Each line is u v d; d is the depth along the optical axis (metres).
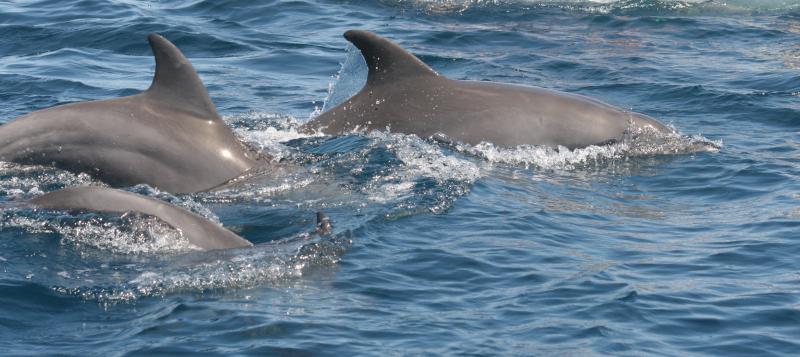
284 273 36.53
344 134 57.38
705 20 100.25
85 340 31.31
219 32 90.69
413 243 40.53
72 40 86.00
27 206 40.28
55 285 34.97
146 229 38.41
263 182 47.78
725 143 60.53
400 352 30.83
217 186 47.44
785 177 52.53
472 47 89.44
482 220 43.94
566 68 82.00
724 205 48.31
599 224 44.78
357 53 70.19
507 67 82.00
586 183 52.12
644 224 45.06
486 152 55.91
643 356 31.19
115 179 46.44
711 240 42.62
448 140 56.72
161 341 31.14
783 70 79.62
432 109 58.00
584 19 101.25
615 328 33.09
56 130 47.03
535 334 32.50
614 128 58.91
